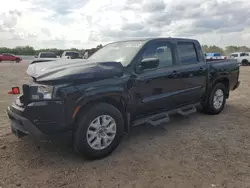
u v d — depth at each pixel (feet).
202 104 18.39
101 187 9.12
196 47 17.01
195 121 17.21
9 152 11.74
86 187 9.11
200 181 9.52
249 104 22.70
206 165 10.78
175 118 17.92
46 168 10.41
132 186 9.20
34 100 10.09
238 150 12.37
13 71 61.00
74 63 11.77
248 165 10.81
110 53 14.34
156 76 13.47
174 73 14.62
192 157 11.55
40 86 10.10
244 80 41.91
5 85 34.04
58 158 11.29
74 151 11.66
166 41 14.75
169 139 13.82
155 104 13.79
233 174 10.03
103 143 11.35
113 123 11.61
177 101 15.37
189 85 15.98
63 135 10.43
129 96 12.21
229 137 14.15
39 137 10.17
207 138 13.97
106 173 10.09
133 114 12.85
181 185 9.26
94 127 11.02
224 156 11.68
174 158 11.44
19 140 13.12
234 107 21.50
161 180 9.59
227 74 19.16
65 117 10.07
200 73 16.75
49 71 10.52
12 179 9.51
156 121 13.85
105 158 11.43
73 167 10.53
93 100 10.85
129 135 14.42
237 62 20.77
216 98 18.75
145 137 14.10
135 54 12.85
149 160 11.23
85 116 10.61
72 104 10.13
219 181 9.53
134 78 12.36
